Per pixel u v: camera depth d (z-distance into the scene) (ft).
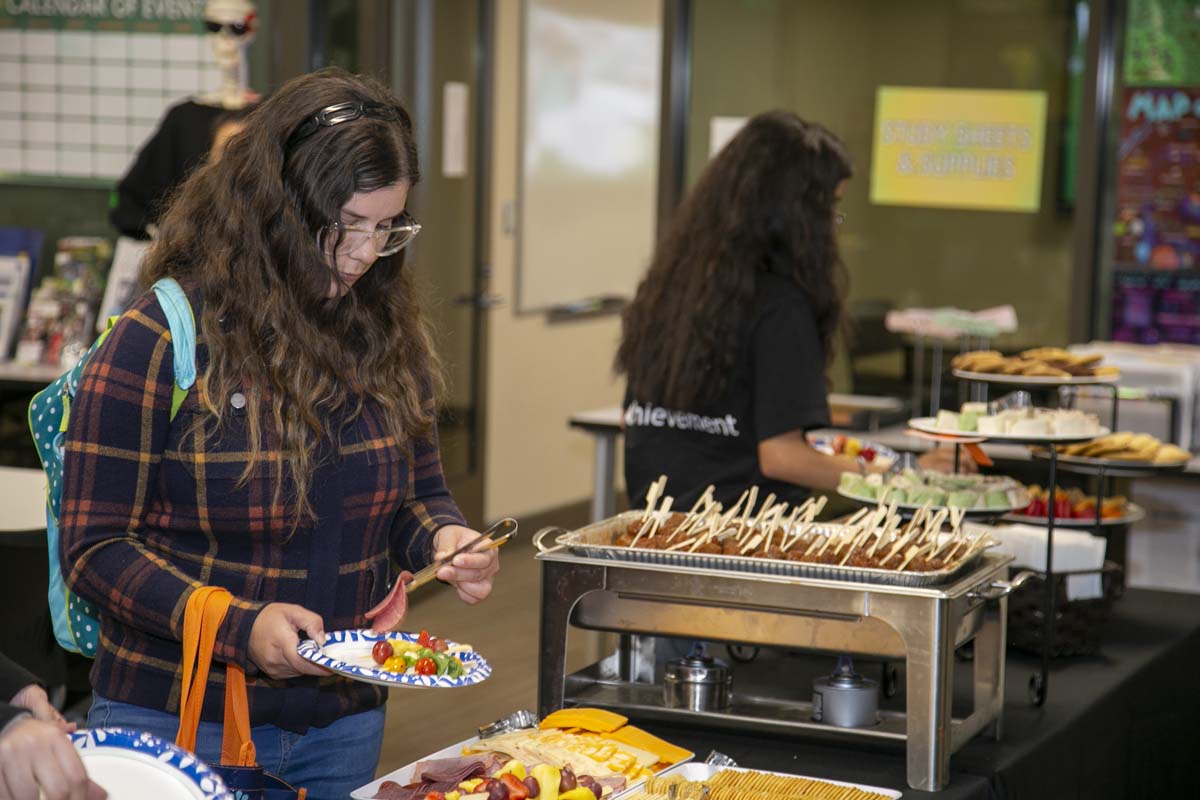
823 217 8.09
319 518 5.29
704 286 8.07
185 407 5.06
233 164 5.15
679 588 6.14
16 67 16.70
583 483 23.00
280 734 5.46
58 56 16.57
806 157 8.03
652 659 7.00
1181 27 13.34
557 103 21.43
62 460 5.24
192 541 5.20
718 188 8.14
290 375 5.09
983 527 8.06
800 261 8.04
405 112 5.32
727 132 15.02
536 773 4.97
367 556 5.52
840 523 7.06
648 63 23.68
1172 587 12.17
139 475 5.03
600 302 23.12
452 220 18.26
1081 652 7.73
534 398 21.54
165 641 5.22
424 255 17.54
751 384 8.09
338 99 5.12
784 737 6.25
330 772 5.61
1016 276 14.21
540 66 20.94
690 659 6.51
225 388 5.03
